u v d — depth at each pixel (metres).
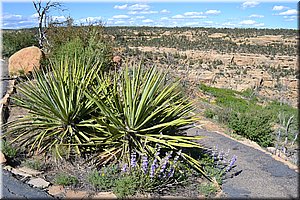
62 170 4.43
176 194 4.13
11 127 5.41
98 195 3.89
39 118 5.15
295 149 8.39
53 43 11.60
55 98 4.87
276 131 9.96
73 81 5.05
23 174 4.20
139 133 4.71
